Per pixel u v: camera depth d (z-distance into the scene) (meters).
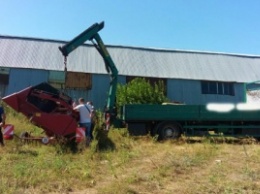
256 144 14.91
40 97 13.27
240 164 9.88
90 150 11.42
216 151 11.95
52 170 8.87
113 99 17.19
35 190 7.36
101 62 32.62
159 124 16.19
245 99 18.55
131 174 8.60
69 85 30.39
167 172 8.89
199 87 33.25
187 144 14.07
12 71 29.86
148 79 32.25
